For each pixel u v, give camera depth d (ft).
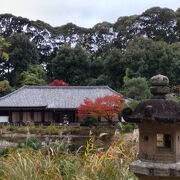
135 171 10.36
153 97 10.41
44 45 252.21
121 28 243.60
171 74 175.73
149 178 10.20
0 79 214.28
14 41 213.87
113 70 191.62
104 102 123.34
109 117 124.06
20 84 204.95
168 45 186.60
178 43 200.34
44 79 209.26
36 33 254.06
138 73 176.76
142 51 182.39
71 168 16.98
